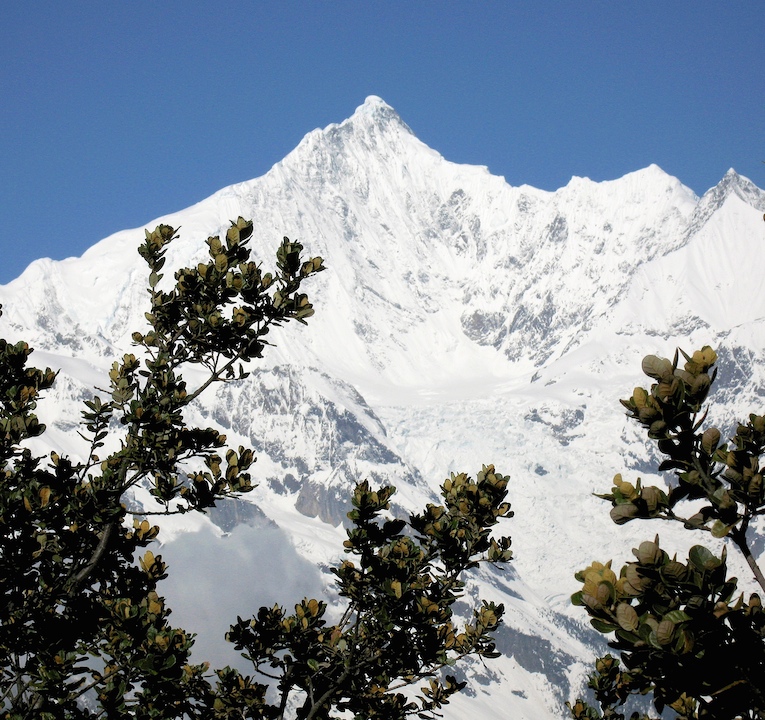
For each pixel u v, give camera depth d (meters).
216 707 28.75
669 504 16.06
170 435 28.92
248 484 29.34
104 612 25.80
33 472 29.03
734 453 15.88
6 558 25.83
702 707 16.09
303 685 29.75
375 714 29.69
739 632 14.93
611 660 29.75
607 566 15.56
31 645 25.62
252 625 30.45
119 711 24.05
